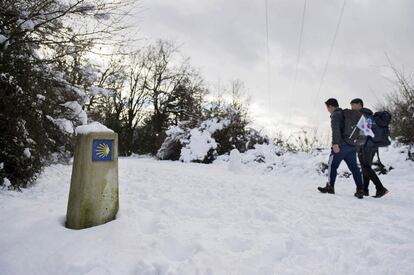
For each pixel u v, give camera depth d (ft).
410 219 14.40
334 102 21.38
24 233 11.01
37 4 19.11
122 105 103.09
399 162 31.99
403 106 35.45
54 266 9.51
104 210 11.73
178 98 109.81
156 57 107.86
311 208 16.38
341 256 10.36
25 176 18.13
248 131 61.00
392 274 9.34
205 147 53.93
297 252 10.74
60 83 25.57
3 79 18.19
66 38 20.57
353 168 20.47
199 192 18.93
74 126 26.76
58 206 13.87
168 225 12.07
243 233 11.93
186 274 8.91
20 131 18.12
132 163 39.34
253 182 25.53
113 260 9.50
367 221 14.24
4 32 19.12
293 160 39.34
